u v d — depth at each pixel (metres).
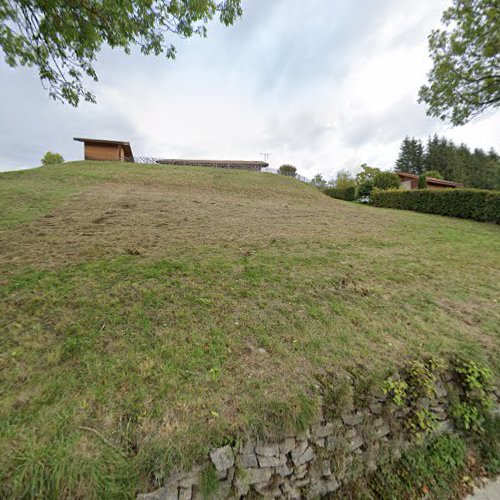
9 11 2.80
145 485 1.30
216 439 1.47
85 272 3.18
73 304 2.56
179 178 13.25
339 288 3.34
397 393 1.89
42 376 1.77
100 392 1.67
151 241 4.45
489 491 1.73
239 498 1.41
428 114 9.52
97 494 1.24
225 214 7.08
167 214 6.33
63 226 4.85
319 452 1.63
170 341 2.18
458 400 2.03
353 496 1.62
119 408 1.58
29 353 1.95
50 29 3.04
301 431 1.61
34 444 1.35
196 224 5.78
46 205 6.07
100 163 15.45
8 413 1.50
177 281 3.16
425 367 2.10
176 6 3.30
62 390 1.67
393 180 19.17
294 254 4.43
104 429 1.46
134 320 2.40
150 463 1.35
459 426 2.00
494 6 6.73
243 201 9.95
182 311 2.59
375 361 2.11
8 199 6.23
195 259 3.84
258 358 2.07
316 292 3.19
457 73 8.15
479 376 2.10
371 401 1.85
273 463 1.51
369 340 2.38
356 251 4.87
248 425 1.55
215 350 2.12
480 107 8.37
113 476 1.29
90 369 1.84
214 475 1.39
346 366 2.04
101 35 3.39
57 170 11.94
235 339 2.27
